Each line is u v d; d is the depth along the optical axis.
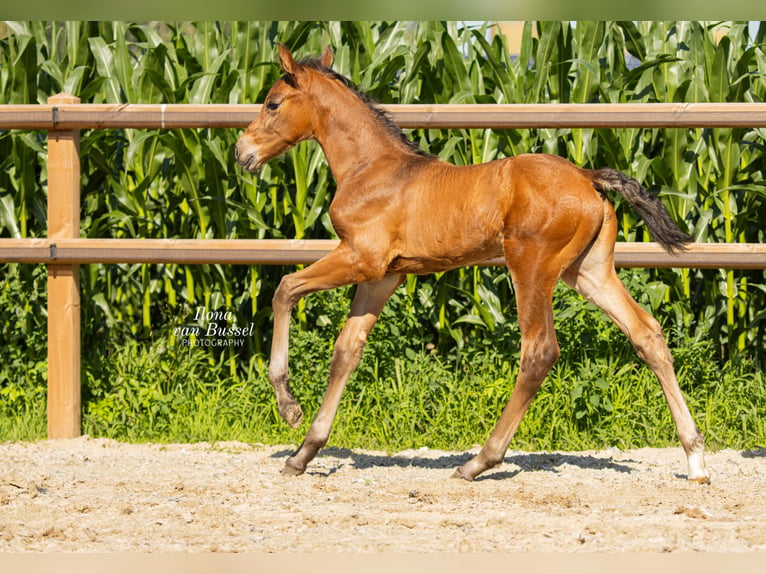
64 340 9.23
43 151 9.71
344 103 7.45
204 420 9.41
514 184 6.75
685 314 10.09
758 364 10.34
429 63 10.88
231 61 11.24
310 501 6.52
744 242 10.38
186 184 10.27
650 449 8.70
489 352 9.64
